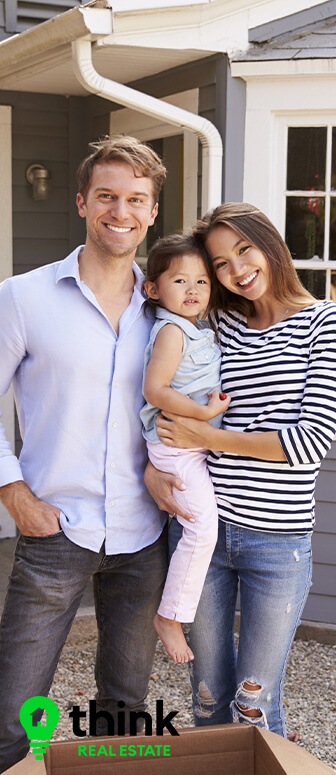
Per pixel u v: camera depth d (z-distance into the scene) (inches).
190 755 76.1
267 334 91.7
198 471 92.9
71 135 209.3
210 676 97.3
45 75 181.6
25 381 94.2
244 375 91.0
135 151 90.5
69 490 93.1
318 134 157.6
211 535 91.3
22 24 196.9
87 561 93.3
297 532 89.8
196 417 89.0
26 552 92.9
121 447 93.8
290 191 159.5
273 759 71.6
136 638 99.5
